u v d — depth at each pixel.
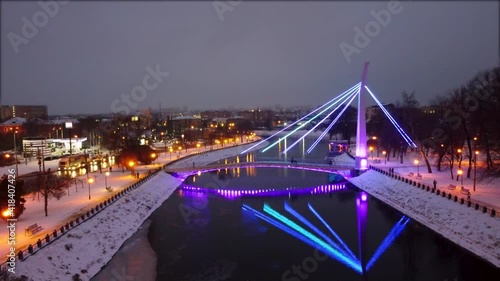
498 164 78.25
